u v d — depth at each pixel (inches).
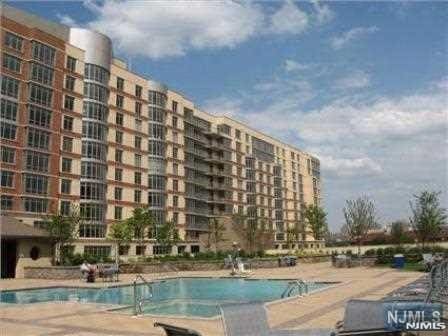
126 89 3312.0
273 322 589.9
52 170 2637.8
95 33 3026.6
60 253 2094.0
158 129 3609.7
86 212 2854.3
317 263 2522.1
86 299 1095.0
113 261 2236.7
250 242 4035.4
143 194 3405.5
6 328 583.5
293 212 5807.1
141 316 653.3
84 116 2920.8
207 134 4416.8
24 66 2541.8
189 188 4037.9
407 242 3147.1
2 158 2390.5
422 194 2175.2
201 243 4040.4
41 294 1184.8
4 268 1721.2
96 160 2935.5
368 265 1903.3
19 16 2647.6
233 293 1217.4
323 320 598.2
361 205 2689.5
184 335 301.3
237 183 4746.6
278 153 5649.6
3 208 2365.9
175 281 1521.9
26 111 2524.6
